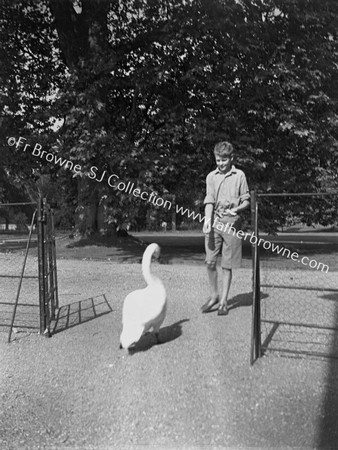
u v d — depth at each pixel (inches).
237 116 556.4
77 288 333.7
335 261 510.0
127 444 123.3
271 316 241.9
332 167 679.7
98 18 594.2
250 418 134.6
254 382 158.1
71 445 123.6
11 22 624.4
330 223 689.6
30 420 136.0
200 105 573.6
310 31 581.9
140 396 149.0
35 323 236.5
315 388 153.3
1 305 281.9
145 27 577.9
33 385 158.9
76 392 153.0
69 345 199.3
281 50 557.6
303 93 547.8
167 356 183.0
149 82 541.0
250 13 543.8
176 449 120.6
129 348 191.2
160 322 193.8
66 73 631.8
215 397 147.3
